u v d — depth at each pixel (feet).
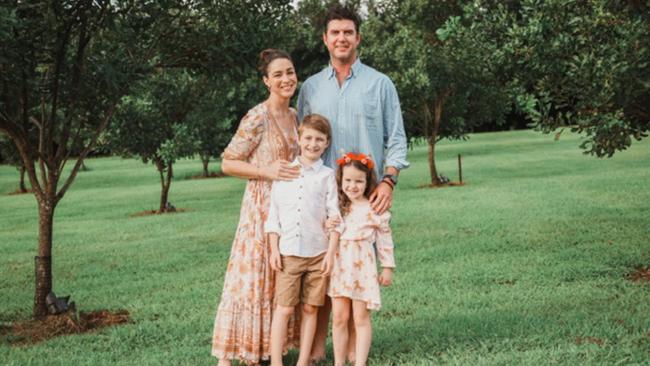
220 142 76.23
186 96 59.06
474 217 43.27
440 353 16.08
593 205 44.93
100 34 23.41
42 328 21.97
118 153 57.06
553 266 27.17
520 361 14.83
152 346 19.22
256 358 14.88
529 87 26.05
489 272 26.71
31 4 19.53
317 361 15.76
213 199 67.97
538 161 88.38
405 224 42.50
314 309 14.82
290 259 14.57
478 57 25.98
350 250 14.56
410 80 66.03
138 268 33.22
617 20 22.34
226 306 15.06
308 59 97.66
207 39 24.27
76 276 31.99
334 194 14.61
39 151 23.09
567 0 22.94
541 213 42.96
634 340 16.07
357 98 15.21
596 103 22.31
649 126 24.02
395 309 21.65
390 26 80.69
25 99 22.16
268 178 14.82
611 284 23.54
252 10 24.73
